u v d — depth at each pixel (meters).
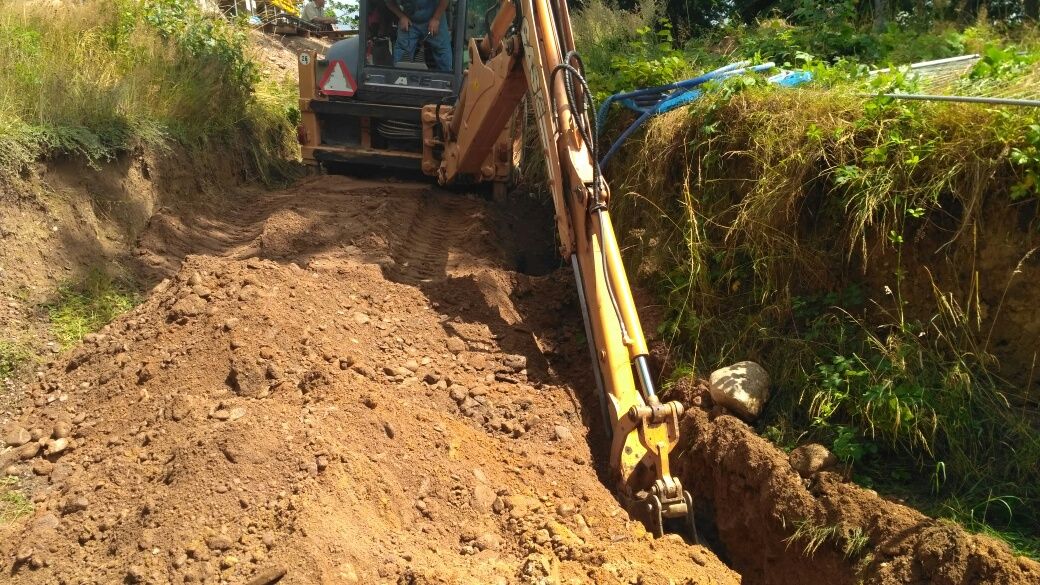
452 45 9.09
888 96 4.86
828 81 5.66
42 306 5.34
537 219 8.75
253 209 8.11
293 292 5.38
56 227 5.83
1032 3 8.54
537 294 6.50
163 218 6.82
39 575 3.39
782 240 5.03
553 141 5.13
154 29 8.92
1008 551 3.53
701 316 5.30
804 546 4.04
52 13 8.20
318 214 7.48
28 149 5.88
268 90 11.07
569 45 5.38
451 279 6.24
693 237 5.39
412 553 3.50
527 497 4.12
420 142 9.28
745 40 7.91
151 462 3.93
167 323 4.99
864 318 4.74
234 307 4.94
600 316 4.58
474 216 8.02
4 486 4.02
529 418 4.89
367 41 9.01
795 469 4.29
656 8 10.14
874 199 4.55
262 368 4.48
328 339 4.98
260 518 3.47
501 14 6.35
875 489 4.19
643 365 4.41
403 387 4.88
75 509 3.71
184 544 3.36
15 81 6.45
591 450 4.91
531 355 5.59
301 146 9.32
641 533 3.97
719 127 5.54
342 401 4.32
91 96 6.89
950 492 4.11
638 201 6.14
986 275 4.38
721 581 3.66
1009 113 4.39
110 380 4.66
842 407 4.54
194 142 7.99
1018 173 4.26
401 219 7.66
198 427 4.05
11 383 4.77
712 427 4.67
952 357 4.42
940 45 7.20
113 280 5.87
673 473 4.82
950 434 4.20
